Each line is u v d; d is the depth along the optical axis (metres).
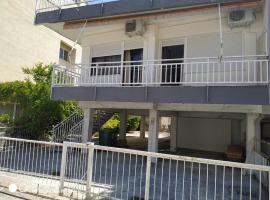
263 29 8.90
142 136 21.19
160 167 10.18
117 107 11.30
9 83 18.48
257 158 8.55
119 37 12.23
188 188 7.45
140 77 11.62
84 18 11.30
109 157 11.88
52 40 25.67
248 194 7.08
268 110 9.02
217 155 13.70
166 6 9.74
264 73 8.72
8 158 9.39
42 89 16.19
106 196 6.19
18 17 21.45
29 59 22.62
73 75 12.62
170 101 9.29
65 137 13.52
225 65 9.96
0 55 19.67
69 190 6.46
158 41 11.43
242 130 13.55
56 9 12.52
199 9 9.58
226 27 10.11
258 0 8.77
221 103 8.50
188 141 15.77
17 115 18.31
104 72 12.64
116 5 10.66
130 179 8.07
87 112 12.07
